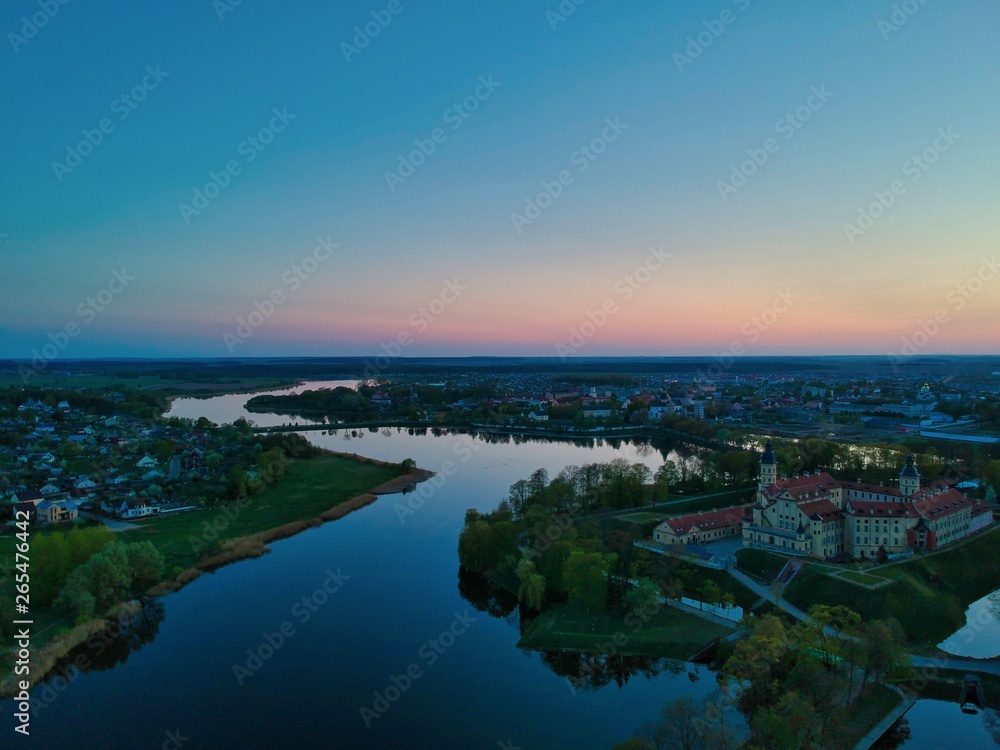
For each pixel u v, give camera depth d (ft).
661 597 563.48
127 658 474.90
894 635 432.25
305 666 465.47
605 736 386.73
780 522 638.12
